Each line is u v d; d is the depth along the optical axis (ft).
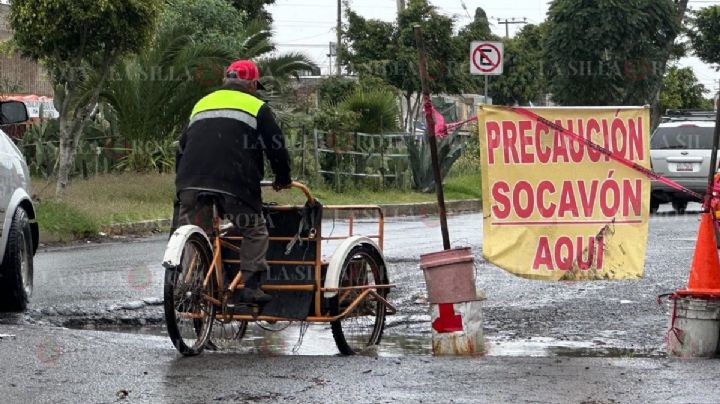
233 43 169.99
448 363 42.27
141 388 37.35
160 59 139.64
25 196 58.03
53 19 104.73
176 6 173.37
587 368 41.16
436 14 213.05
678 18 211.41
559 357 44.80
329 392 36.83
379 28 215.72
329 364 42.01
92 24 105.60
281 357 44.11
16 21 106.63
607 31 195.11
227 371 40.40
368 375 39.75
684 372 40.32
